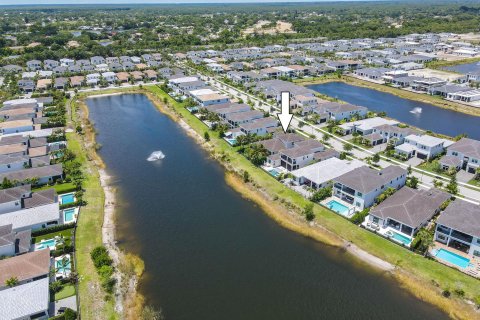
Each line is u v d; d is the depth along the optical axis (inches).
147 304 2561.5
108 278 2672.2
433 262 2805.1
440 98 7076.8
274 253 3056.1
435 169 4180.6
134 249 3105.3
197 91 6978.4
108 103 7116.1
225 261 2970.0
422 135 4808.1
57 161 4483.3
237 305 2556.6
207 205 3735.2
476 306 2443.4
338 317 2459.4
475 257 2849.4
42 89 7564.0
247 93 7288.4
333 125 5482.3
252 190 3944.4
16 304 2313.0
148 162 4667.8
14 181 3828.7
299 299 2600.9
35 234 3154.5
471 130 5595.5
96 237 3196.4
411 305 2529.5
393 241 3029.0
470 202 3415.4
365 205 3479.3
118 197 3880.4
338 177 3666.3
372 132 5201.8
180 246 3144.7
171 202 3791.8
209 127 5610.2
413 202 3267.7
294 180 3971.5
